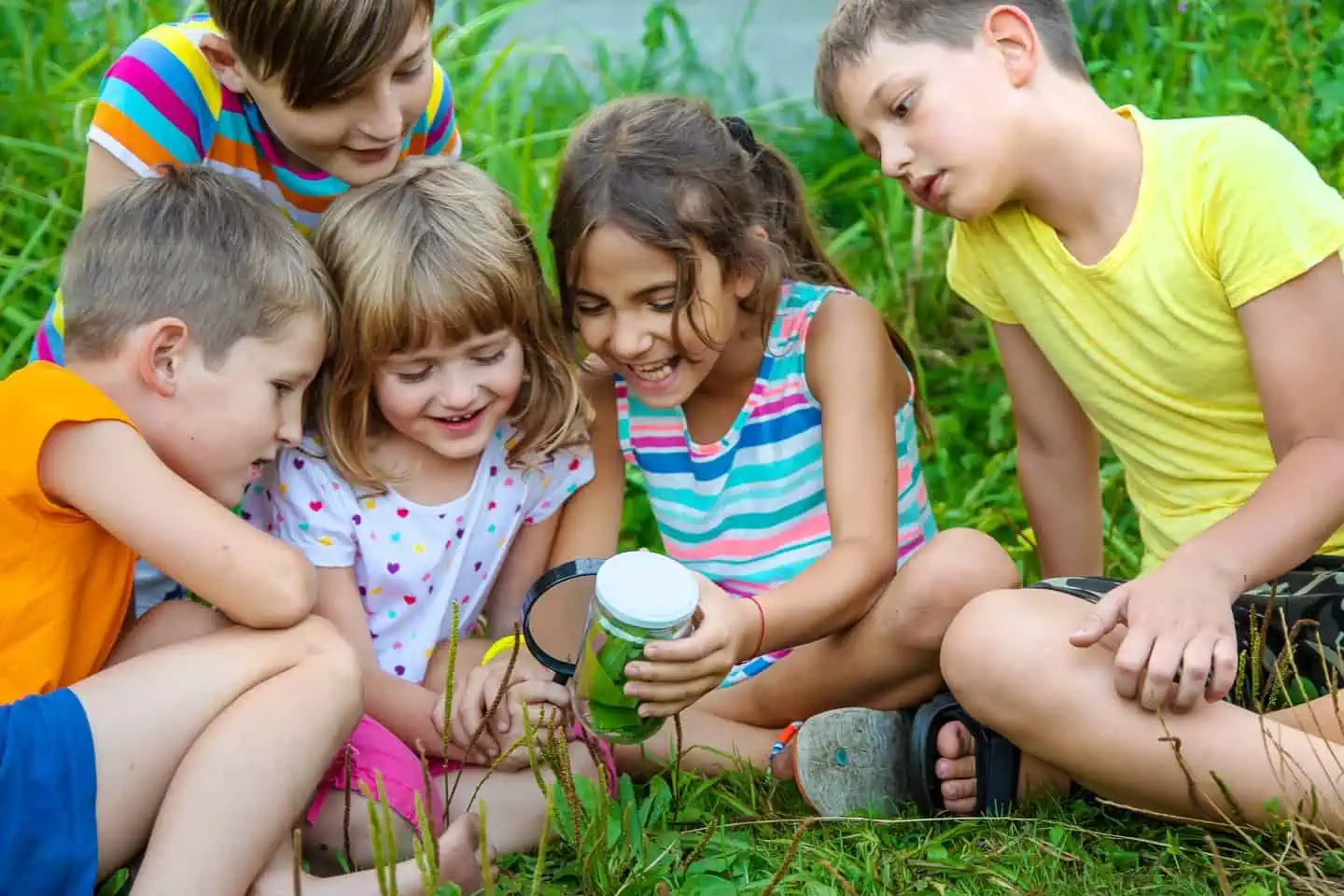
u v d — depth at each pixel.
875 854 1.97
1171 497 2.43
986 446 3.38
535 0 4.03
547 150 4.01
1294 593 2.20
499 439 2.42
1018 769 2.10
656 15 4.34
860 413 2.38
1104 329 2.35
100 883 1.88
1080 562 2.65
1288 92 3.62
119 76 2.48
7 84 3.84
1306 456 2.14
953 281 2.58
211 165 2.56
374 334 2.19
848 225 3.93
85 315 2.06
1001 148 2.23
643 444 2.56
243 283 2.06
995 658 2.03
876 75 2.25
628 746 2.25
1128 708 1.98
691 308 2.21
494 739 2.16
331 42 2.24
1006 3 2.27
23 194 3.52
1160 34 4.00
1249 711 2.01
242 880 1.81
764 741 2.34
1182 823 2.03
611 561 2.00
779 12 5.23
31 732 1.78
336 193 2.61
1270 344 2.18
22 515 1.94
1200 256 2.23
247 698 1.90
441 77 2.84
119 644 2.10
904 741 2.21
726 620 2.06
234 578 1.96
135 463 1.95
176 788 1.82
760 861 1.98
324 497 2.31
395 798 2.05
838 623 2.27
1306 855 1.85
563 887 1.91
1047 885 1.90
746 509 2.53
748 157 2.38
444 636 2.42
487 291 2.19
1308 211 2.14
